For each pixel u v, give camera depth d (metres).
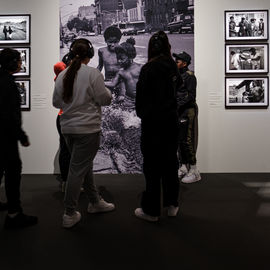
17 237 2.29
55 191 3.65
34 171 4.68
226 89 4.53
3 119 2.30
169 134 2.56
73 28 4.58
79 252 2.04
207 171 4.61
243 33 4.49
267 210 2.90
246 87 4.52
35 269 1.83
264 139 4.55
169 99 2.53
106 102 2.47
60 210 2.94
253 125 4.55
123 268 1.83
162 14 4.51
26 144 2.46
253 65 4.50
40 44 4.61
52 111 4.64
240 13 4.48
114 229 2.44
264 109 4.53
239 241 2.21
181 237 2.28
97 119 2.46
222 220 2.64
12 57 2.42
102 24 4.56
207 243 2.17
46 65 4.62
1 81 2.32
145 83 2.49
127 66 4.55
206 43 4.52
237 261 1.91
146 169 2.58
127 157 4.57
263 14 4.47
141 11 4.53
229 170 4.59
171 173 2.66
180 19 4.50
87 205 3.09
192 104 4.03
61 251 2.06
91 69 2.42
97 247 2.12
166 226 2.51
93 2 4.55
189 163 4.09
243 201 3.20
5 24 4.61
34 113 4.65
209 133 4.58
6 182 2.45
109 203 3.14
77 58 2.47
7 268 1.84
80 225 2.53
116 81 4.56
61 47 4.60
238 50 4.50
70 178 2.44
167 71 2.50
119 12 4.55
